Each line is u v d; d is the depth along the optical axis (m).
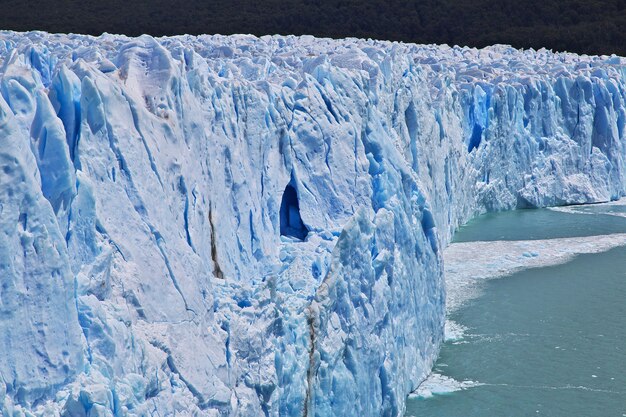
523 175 142.88
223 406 48.03
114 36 110.75
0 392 35.66
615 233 126.94
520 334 86.75
